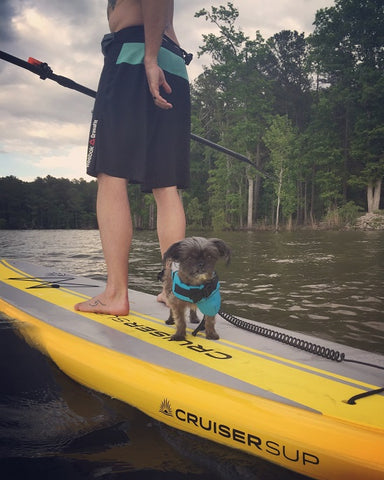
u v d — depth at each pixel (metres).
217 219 18.25
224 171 19.58
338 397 0.96
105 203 1.60
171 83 1.65
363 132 16.55
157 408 1.04
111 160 1.55
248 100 19.56
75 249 6.25
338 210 16.08
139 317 1.62
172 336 1.36
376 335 1.69
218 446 0.93
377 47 17.92
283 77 22.50
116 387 1.14
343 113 18.86
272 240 7.97
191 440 0.96
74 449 0.91
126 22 1.58
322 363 1.17
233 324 1.53
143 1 1.44
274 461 0.86
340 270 3.46
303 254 4.86
